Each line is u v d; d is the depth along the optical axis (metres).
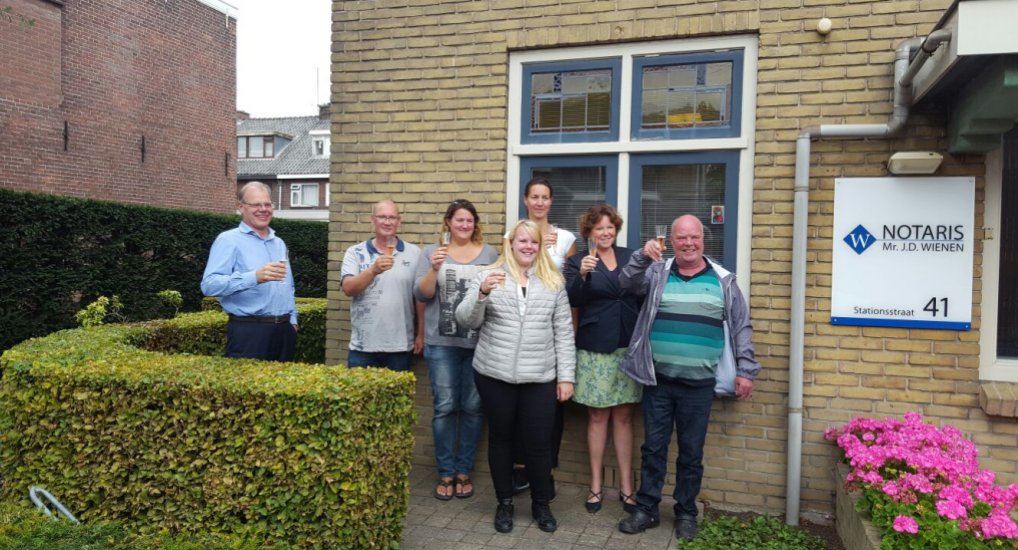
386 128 4.90
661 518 4.08
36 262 9.05
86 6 15.17
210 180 19.16
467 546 3.67
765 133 4.16
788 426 4.08
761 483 4.21
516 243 3.67
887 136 3.93
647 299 3.79
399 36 4.86
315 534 3.02
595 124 4.60
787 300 4.14
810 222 4.09
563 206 4.69
